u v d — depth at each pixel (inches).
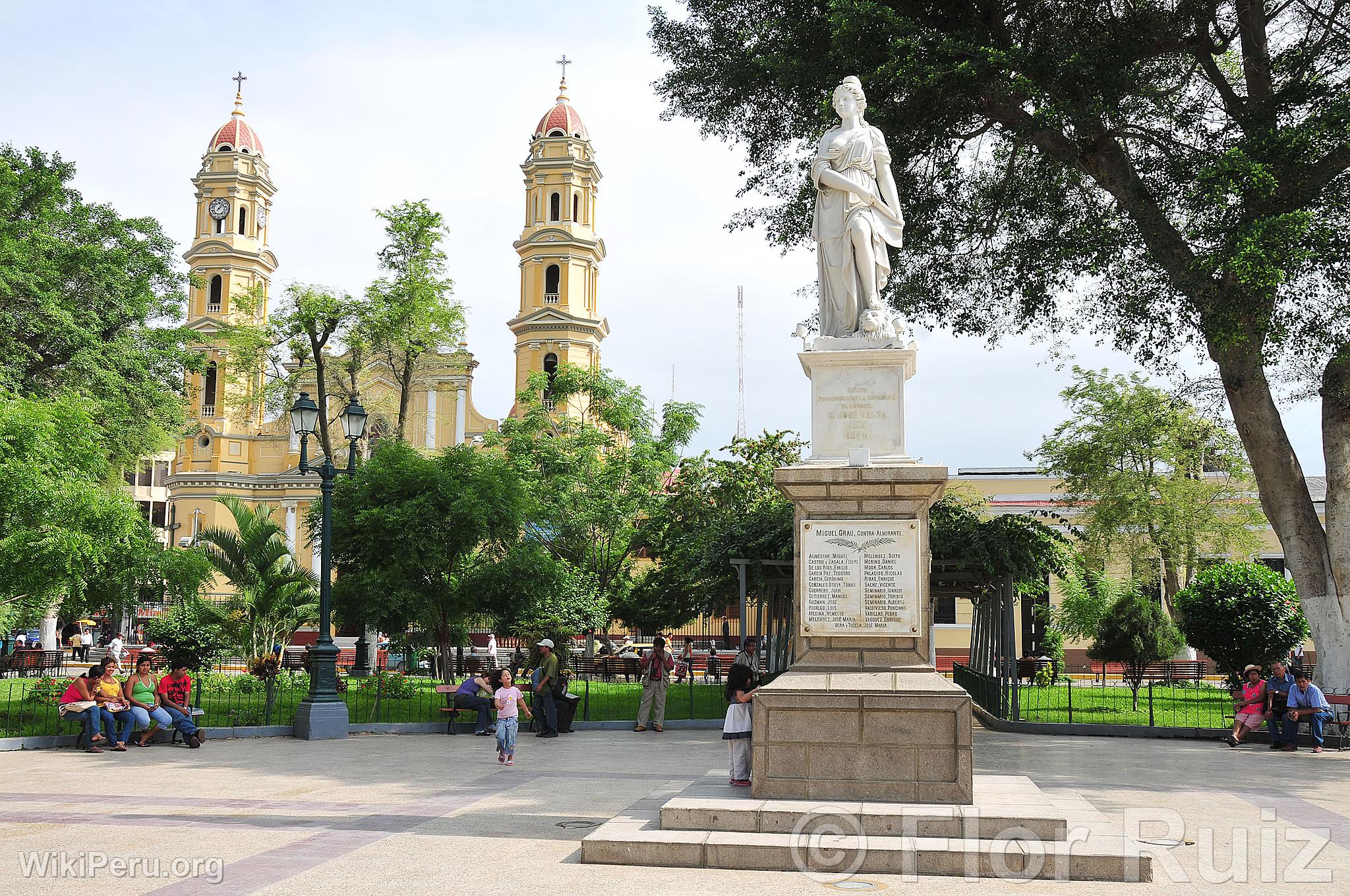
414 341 1546.5
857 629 336.5
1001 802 316.2
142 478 2967.5
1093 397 1314.0
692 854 286.2
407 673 1262.3
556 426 1694.1
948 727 319.3
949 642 1482.5
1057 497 1513.3
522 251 2342.5
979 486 1553.9
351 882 265.1
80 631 1608.0
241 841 316.2
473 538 1016.2
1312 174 639.1
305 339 1530.5
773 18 741.3
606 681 1204.5
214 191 2506.2
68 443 773.3
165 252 1398.9
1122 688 1115.9
